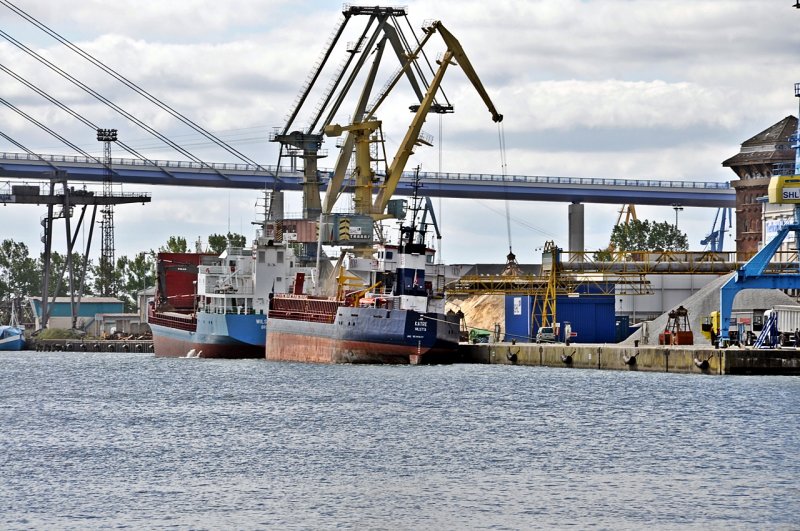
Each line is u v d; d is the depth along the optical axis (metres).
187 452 165.12
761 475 147.25
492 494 138.25
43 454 164.62
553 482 144.12
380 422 192.62
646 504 133.25
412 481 145.00
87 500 135.88
